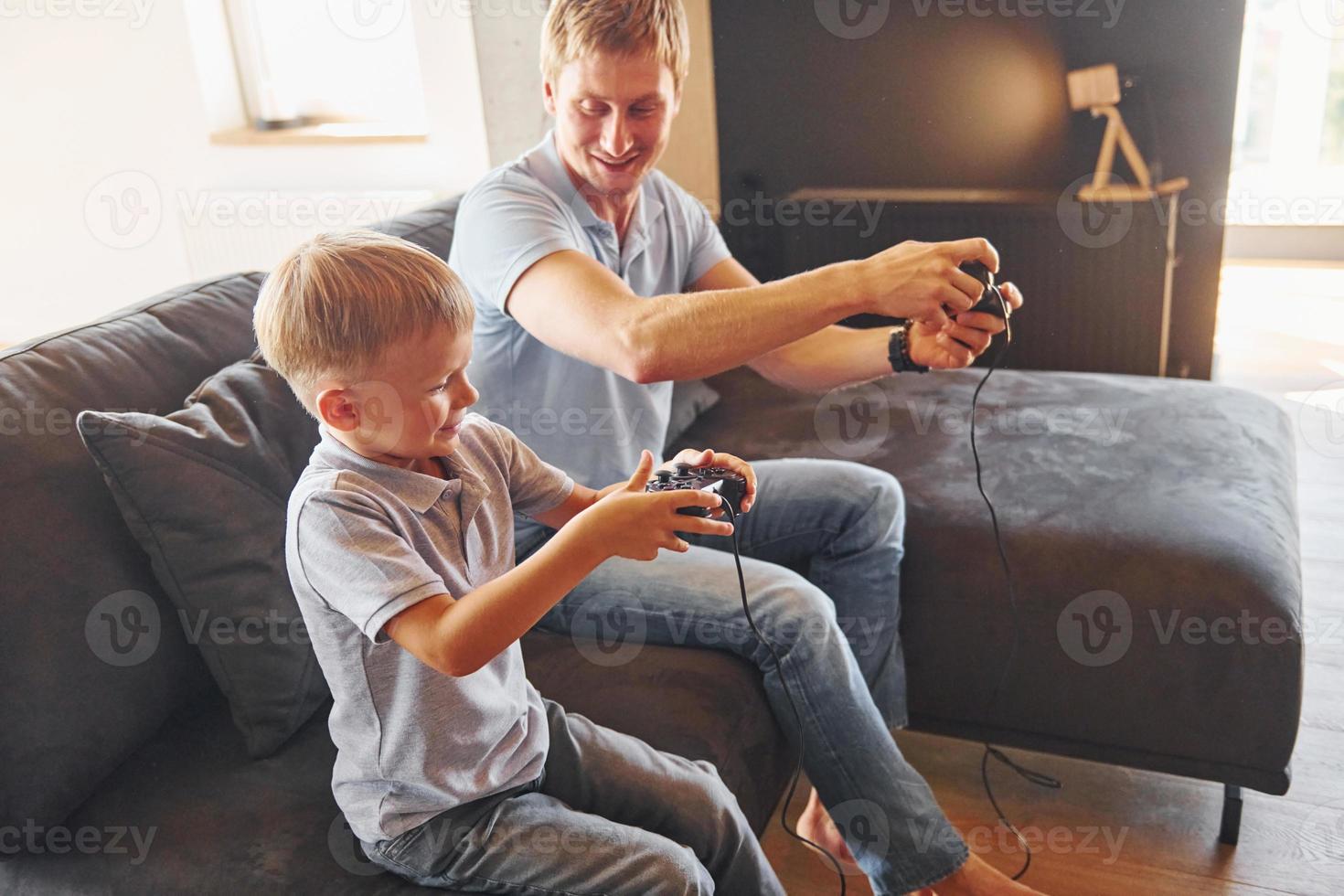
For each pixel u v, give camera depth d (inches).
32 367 48.6
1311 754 68.4
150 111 142.6
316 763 48.0
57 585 44.9
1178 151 94.7
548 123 107.2
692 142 104.3
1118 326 101.6
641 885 39.7
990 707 63.6
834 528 60.6
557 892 40.1
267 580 48.3
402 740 40.1
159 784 46.9
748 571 55.3
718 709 51.0
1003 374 84.4
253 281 61.8
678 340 48.2
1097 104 94.7
